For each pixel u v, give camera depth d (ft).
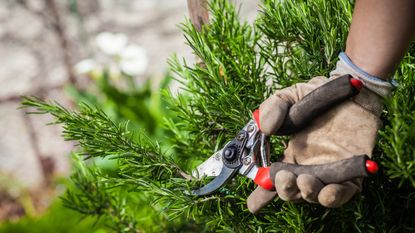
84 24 11.82
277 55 3.31
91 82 11.22
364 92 2.69
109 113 7.63
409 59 3.17
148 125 7.21
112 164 6.29
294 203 3.00
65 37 11.52
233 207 3.19
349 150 2.66
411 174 2.58
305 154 2.73
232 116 3.21
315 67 3.23
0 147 10.73
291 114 2.71
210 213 3.20
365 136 2.68
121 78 10.05
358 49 2.69
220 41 3.44
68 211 7.38
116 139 3.18
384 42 2.63
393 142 2.54
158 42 11.83
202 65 3.54
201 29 3.53
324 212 3.10
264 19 3.33
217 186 2.97
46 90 11.17
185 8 12.49
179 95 3.53
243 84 3.30
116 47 9.50
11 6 11.62
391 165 2.56
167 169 3.18
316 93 2.67
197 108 3.39
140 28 12.10
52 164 10.66
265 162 2.89
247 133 2.94
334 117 2.70
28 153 10.74
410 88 2.96
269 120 2.70
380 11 2.60
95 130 3.16
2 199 10.07
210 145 3.54
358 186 2.64
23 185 10.33
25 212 9.85
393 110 2.58
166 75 7.40
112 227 3.84
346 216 3.02
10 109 10.95
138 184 3.14
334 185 2.57
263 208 3.04
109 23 12.08
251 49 3.44
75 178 3.85
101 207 3.82
